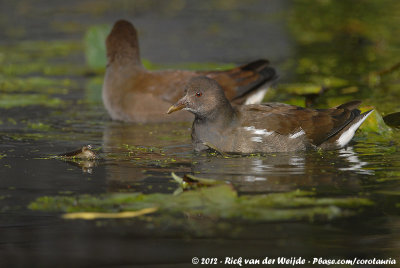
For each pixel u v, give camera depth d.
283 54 23.08
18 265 7.73
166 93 15.91
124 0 34.25
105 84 16.69
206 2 34.09
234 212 9.04
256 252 8.02
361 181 10.58
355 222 8.91
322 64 21.45
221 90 12.87
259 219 9.06
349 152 12.64
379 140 13.61
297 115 13.01
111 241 8.40
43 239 8.49
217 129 12.80
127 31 16.48
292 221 9.02
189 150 13.06
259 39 25.66
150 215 9.32
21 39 25.97
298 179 10.71
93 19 29.59
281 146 12.73
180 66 20.78
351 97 17.09
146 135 14.55
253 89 16.42
